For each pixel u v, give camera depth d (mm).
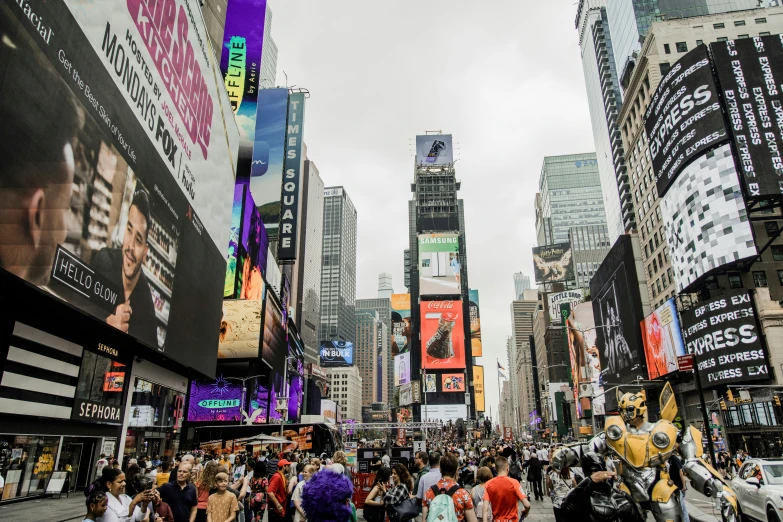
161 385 37688
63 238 18578
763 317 53875
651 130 73938
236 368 62000
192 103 34125
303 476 11703
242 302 63125
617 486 7145
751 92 59969
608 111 141500
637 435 7016
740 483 15000
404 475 9703
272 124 99500
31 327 22234
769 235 59875
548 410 143375
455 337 148125
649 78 85688
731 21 84375
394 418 196750
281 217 95812
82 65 19766
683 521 6652
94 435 27969
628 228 118375
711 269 59469
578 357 113125
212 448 39781
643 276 86312
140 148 25469
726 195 58656
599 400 99062
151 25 26672
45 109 17359
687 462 6730
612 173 135625
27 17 16250
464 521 7625
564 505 6988
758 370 52812
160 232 28641
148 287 26984
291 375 101375
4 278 16344
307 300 198125
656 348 71438
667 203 70062
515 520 8445
